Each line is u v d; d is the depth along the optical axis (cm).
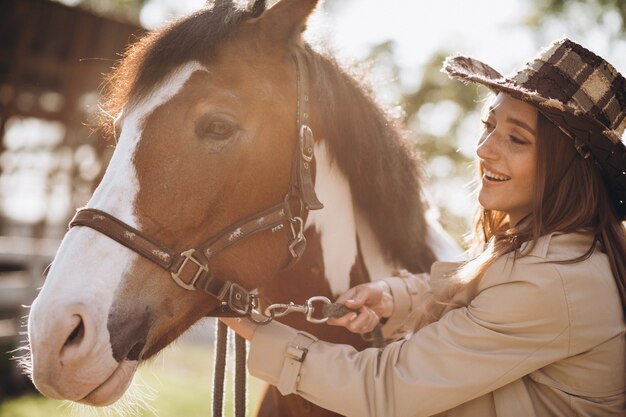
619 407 141
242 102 147
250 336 158
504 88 143
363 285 167
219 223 147
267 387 205
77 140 817
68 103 805
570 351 138
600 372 140
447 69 162
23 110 802
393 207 179
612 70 151
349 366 148
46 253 733
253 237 152
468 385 139
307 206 156
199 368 652
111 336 132
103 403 133
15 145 826
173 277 142
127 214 138
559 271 138
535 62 151
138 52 153
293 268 171
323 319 158
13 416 457
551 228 148
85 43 799
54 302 129
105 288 133
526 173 151
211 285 147
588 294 139
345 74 177
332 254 172
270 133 151
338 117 168
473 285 152
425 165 202
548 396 142
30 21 764
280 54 157
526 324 139
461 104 1008
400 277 178
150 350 143
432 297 163
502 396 143
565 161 149
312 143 157
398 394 144
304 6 157
